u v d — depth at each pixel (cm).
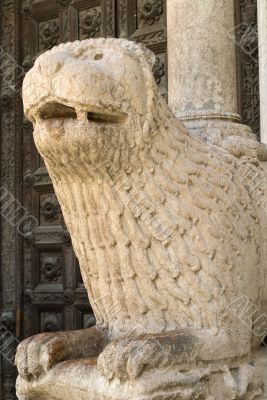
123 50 157
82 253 176
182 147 170
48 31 421
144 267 165
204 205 168
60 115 156
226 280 168
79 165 158
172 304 167
